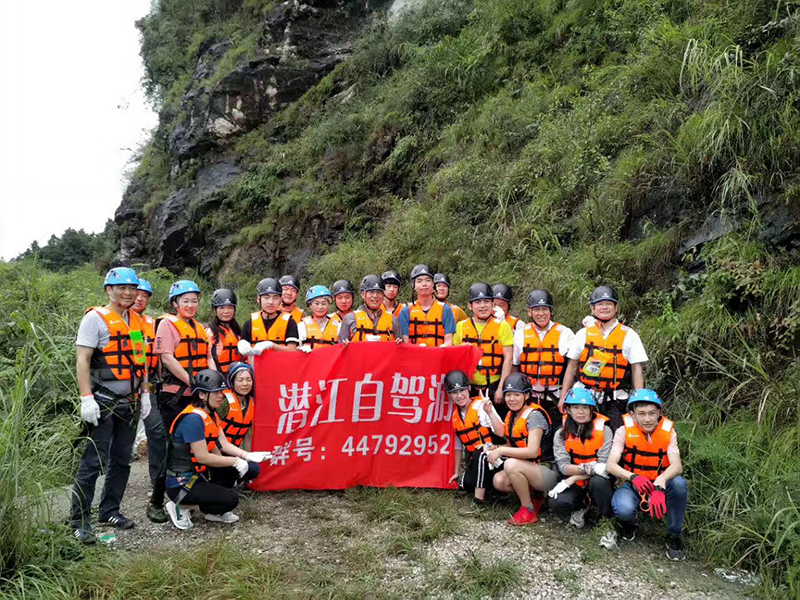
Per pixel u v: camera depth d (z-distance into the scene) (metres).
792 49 5.99
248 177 15.62
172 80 21.75
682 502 4.07
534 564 4.02
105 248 24.91
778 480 4.21
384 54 14.99
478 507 4.82
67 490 4.46
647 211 6.93
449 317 5.85
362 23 18.09
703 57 6.77
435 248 9.13
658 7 8.73
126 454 4.48
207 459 4.47
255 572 3.76
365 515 4.68
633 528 4.34
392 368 5.23
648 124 7.49
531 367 5.16
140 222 19.94
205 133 17.16
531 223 7.99
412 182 11.52
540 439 4.69
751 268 5.42
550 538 4.37
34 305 7.58
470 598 3.61
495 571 3.81
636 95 7.95
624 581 3.86
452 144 10.81
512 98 10.59
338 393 5.22
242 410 5.14
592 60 9.84
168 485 4.48
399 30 14.84
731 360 5.19
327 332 5.98
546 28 11.35
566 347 5.11
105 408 4.21
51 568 3.65
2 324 6.90
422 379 5.23
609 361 4.81
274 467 5.16
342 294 6.02
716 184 6.15
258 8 19.89
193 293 5.12
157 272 15.38
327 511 4.80
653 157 6.95
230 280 14.39
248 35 18.97
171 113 20.36
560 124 8.70
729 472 4.47
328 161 13.98
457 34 13.82
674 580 3.88
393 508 4.70
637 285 6.51
